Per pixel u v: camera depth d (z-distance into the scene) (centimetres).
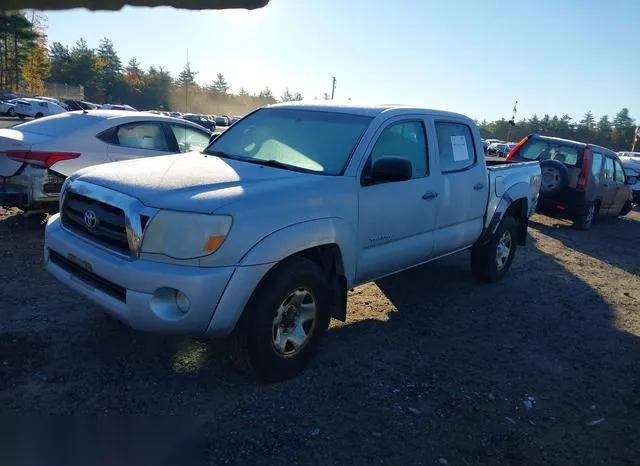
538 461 312
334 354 421
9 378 345
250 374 358
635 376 439
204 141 845
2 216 765
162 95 10825
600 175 1178
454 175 520
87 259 343
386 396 365
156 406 329
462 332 495
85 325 430
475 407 363
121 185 347
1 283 508
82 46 9850
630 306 637
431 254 512
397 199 445
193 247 315
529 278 709
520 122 12088
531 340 494
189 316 316
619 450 331
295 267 356
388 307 545
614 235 1169
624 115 12669
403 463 298
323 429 321
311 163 421
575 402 386
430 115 505
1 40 6100
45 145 666
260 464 285
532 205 710
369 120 442
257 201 338
